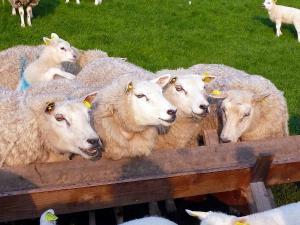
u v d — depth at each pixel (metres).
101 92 3.28
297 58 7.14
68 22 7.68
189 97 3.46
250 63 6.72
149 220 2.95
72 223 3.44
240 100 3.53
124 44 6.95
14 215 2.90
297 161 3.14
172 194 3.06
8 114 3.20
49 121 3.08
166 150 3.05
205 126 3.70
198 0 9.80
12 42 6.60
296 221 2.99
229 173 3.06
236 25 8.53
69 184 2.91
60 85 3.66
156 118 3.13
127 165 2.99
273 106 3.68
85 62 4.96
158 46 7.01
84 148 3.00
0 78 4.75
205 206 3.64
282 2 10.52
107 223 3.48
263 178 3.12
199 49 7.10
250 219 2.97
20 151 3.16
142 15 8.45
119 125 3.20
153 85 3.18
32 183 2.88
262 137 3.69
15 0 7.06
